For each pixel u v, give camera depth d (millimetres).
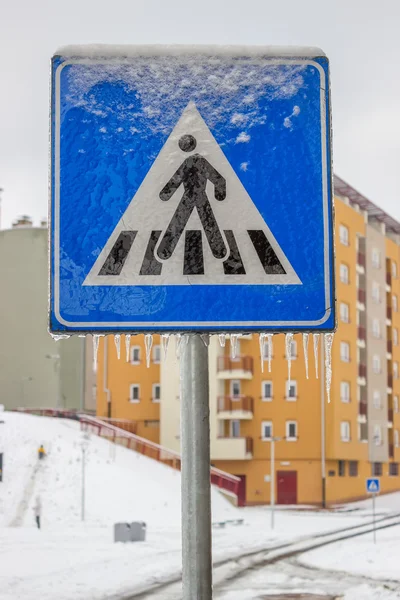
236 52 3090
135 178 3049
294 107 3086
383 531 44531
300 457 67000
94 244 3031
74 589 21688
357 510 63688
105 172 3051
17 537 36438
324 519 53969
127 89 3076
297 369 67188
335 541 38531
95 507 47094
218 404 66000
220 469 66750
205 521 2951
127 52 3082
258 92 3088
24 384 77000
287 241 3055
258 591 21969
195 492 2963
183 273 3031
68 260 3031
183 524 2961
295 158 3074
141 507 48375
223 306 3029
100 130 3062
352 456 70188
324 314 3045
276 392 67375
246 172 3061
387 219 82250
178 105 3074
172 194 3047
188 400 3020
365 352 74750
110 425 62469
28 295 77438
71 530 40688
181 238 3035
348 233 72625
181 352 3066
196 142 3066
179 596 20547
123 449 58688
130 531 35531
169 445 67312
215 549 34750
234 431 67000
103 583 22844
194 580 2928
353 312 72125
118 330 3023
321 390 67188
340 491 68812
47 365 76812
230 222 3047
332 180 3068
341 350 69375
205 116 3072
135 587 22141
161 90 3078
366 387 74188
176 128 3066
